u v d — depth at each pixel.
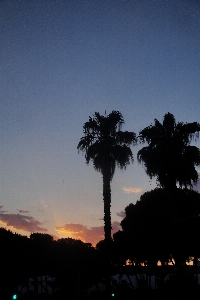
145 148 20.50
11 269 24.22
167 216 29.33
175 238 18.11
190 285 11.96
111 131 21.73
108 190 19.77
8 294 24.72
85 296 30.73
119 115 22.14
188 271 12.70
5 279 24.11
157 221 29.42
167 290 12.27
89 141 21.52
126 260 35.22
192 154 19.50
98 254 32.75
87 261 31.50
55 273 31.14
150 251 29.58
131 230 31.42
